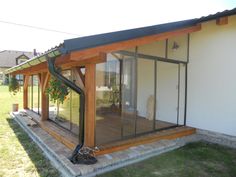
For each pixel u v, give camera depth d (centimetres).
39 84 865
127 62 557
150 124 666
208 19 608
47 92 539
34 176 400
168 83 715
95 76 468
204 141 659
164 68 694
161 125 692
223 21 607
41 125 697
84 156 419
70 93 614
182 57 725
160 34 537
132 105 578
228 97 618
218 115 643
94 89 466
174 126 702
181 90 736
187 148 580
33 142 595
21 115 903
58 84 474
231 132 613
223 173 430
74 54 386
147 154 500
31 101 1039
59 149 491
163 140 585
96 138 523
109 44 427
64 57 422
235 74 600
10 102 1448
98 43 401
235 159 504
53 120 745
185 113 729
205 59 670
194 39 695
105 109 530
